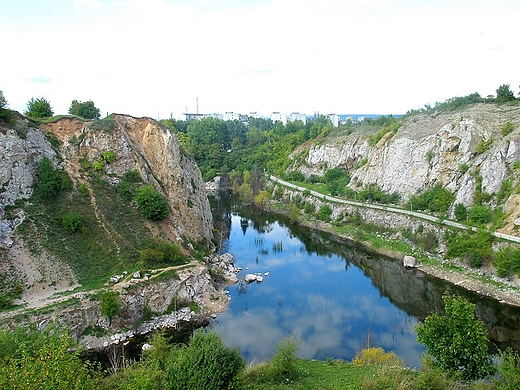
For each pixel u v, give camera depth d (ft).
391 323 135.95
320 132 411.34
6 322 109.81
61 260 135.64
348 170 336.70
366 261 203.62
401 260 199.21
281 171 391.24
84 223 149.59
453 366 75.36
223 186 407.03
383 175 276.62
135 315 129.80
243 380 71.51
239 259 204.03
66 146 168.86
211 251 197.57
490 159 204.85
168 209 169.27
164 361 81.66
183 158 209.87
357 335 127.34
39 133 159.53
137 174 173.37
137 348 119.14
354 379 80.43
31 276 128.06
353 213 261.44
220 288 161.68
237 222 287.07
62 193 155.02
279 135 506.89
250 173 389.19
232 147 518.37
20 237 134.72
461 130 231.30
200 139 481.05
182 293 142.51
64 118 175.52
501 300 149.59
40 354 56.95
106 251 144.87
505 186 191.52
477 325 74.95
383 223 238.07
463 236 185.26
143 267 143.74
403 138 271.69
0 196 138.31
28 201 145.18
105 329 123.44
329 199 286.05
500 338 125.90
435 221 208.23
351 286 170.60
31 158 152.05
